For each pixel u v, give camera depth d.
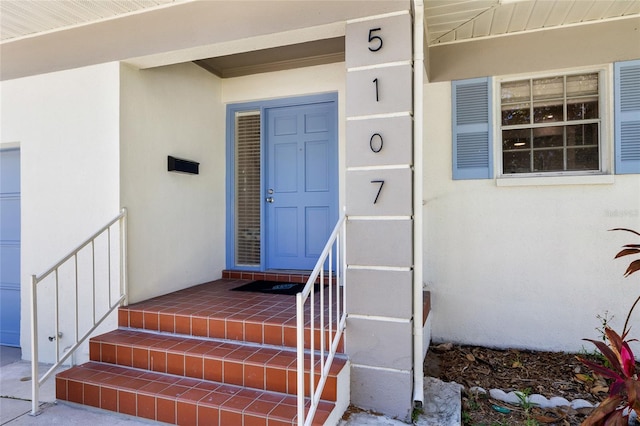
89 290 3.23
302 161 4.14
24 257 3.51
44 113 3.42
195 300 3.28
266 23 2.71
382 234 2.37
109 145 3.16
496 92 3.38
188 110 3.85
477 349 3.30
